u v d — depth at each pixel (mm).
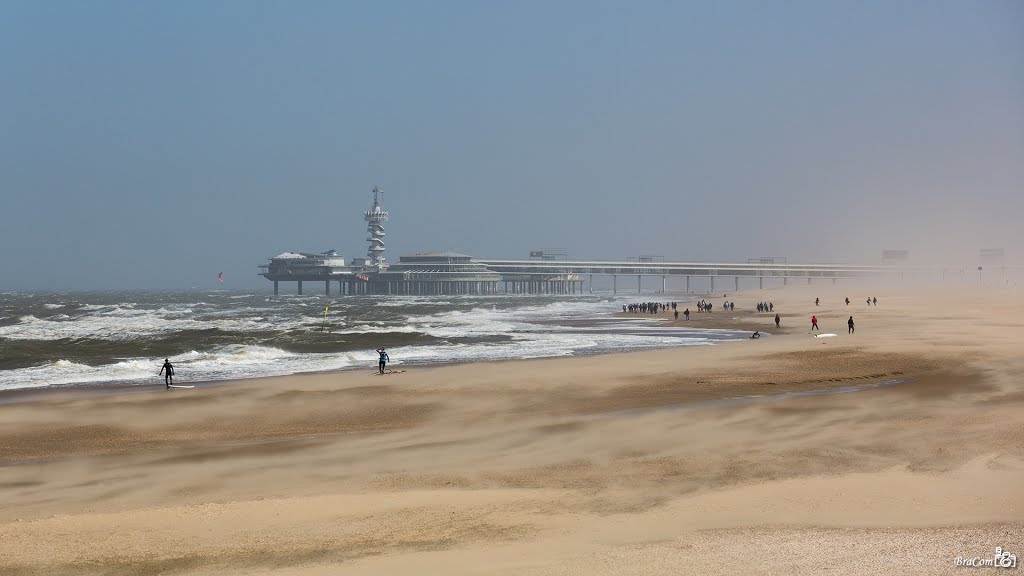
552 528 15562
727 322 101000
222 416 32062
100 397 37344
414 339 75750
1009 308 114500
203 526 16406
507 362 50562
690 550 13648
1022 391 31766
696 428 25984
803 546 13633
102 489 20391
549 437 25516
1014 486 17547
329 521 16578
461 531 15562
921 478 18469
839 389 34625
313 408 33531
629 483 19359
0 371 50750
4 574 13719
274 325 104625
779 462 20969
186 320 125062
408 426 28906
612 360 48969
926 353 48094
